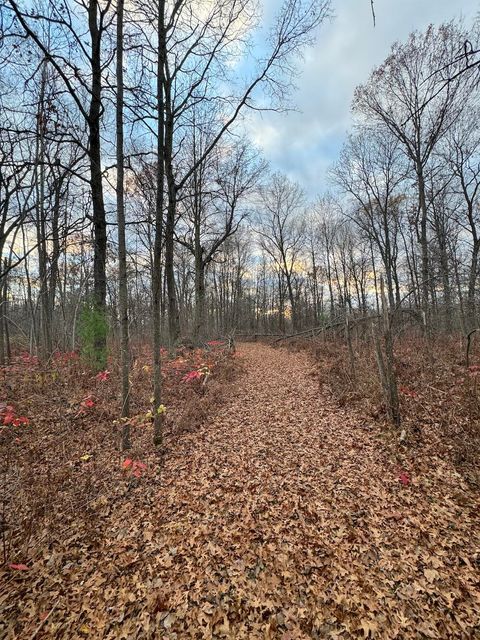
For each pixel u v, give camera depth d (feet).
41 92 23.12
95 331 26.71
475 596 8.30
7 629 7.75
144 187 37.24
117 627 7.84
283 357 48.47
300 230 106.83
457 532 10.60
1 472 13.91
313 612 8.13
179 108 29.68
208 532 11.13
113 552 10.30
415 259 76.74
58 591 8.85
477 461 14.16
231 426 20.39
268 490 13.51
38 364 27.45
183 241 55.21
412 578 8.98
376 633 7.52
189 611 8.23
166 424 19.71
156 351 16.85
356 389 24.49
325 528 11.18
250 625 7.84
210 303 117.29
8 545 10.17
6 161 22.49
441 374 23.52
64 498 12.75
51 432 17.79
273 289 138.00
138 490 13.57
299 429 19.84
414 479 13.71
